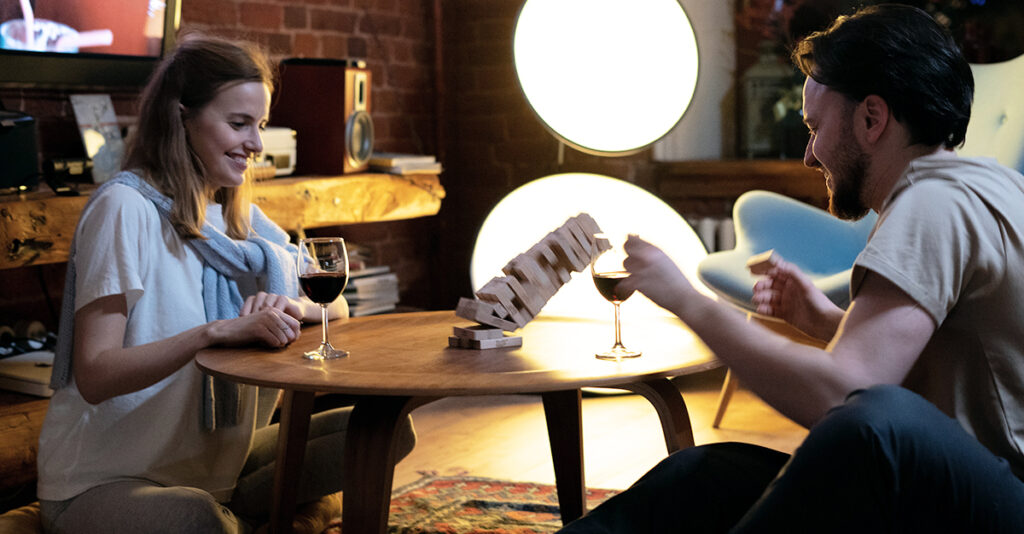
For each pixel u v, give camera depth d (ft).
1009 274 3.89
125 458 6.02
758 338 3.96
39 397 8.55
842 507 3.37
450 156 16.34
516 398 12.10
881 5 4.32
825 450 3.38
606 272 5.17
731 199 14.67
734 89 14.93
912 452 3.32
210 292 6.30
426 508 8.21
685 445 5.65
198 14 12.59
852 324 3.90
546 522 7.86
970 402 4.05
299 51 13.97
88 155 10.45
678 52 10.50
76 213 9.19
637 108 10.71
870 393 3.46
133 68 11.12
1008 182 4.08
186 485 6.29
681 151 14.84
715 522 4.05
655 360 4.99
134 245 5.83
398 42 15.53
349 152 12.57
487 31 15.75
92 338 5.63
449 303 16.51
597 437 10.48
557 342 5.62
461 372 4.73
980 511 3.38
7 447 8.07
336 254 5.35
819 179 14.05
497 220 11.81
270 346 5.56
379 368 4.86
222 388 6.26
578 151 15.16
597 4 10.58
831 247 11.35
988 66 12.53
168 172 6.13
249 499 6.66
